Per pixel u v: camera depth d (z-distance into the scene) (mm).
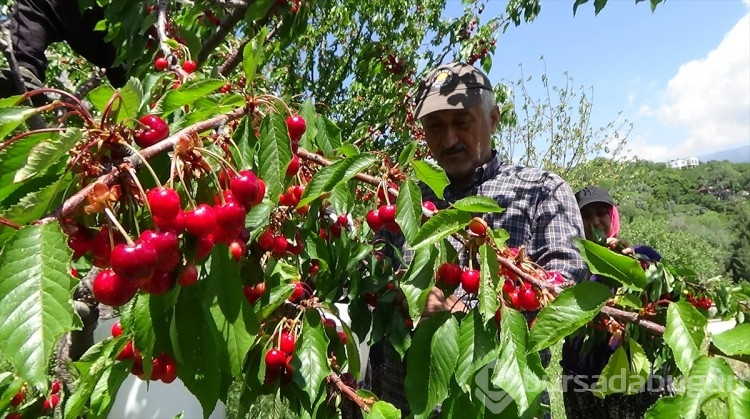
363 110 8930
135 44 2816
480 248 1369
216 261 1275
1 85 2758
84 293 2455
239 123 1514
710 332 1114
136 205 1048
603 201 4375
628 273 1242
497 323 1429
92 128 1026
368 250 2303
